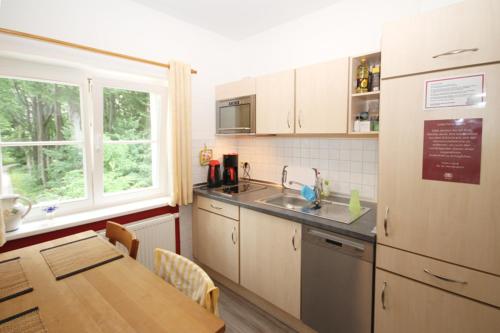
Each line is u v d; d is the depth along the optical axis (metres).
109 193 2.24
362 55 1.72
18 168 1.82
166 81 2.41
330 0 2.14
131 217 2.18
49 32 1.74
